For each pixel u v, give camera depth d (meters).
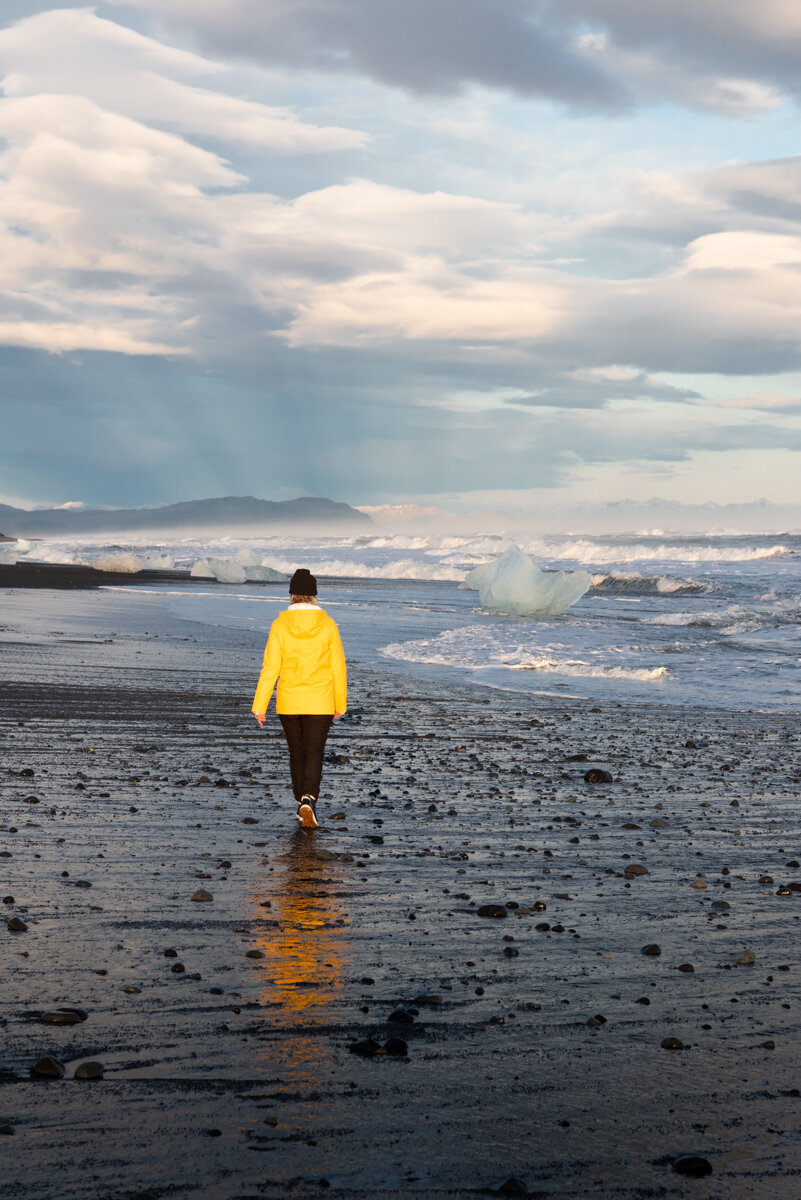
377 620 25.75
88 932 4.24
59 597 30.92
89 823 6.30
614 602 33.25
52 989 3.58
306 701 6.66
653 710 12.95
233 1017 3.39
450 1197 2.36
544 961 4.10
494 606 28.34
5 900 4.62
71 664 14.96
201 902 4.75
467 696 13.84
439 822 6.81
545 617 27.16
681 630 23.17
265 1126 2.66
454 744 10.16
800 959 4.20
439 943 4.30
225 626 22.84
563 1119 2.75
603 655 18.47
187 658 16.39
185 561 63.00
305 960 4.01
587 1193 2.39
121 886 4.96
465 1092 2.90
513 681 15.45
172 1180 2.38
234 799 7.27
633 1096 2.90
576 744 10.34
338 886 5.16
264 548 89.31
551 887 5.30
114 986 3.63
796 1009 3.62
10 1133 2.58
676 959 4.18
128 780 7.75
